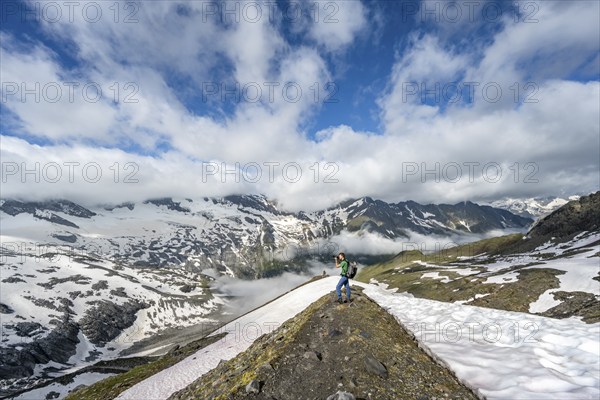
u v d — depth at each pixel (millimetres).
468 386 8602
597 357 9078
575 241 147375
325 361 10328
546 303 59469
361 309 17141
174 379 25672
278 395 8695
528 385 7984
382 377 9281
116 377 34688
